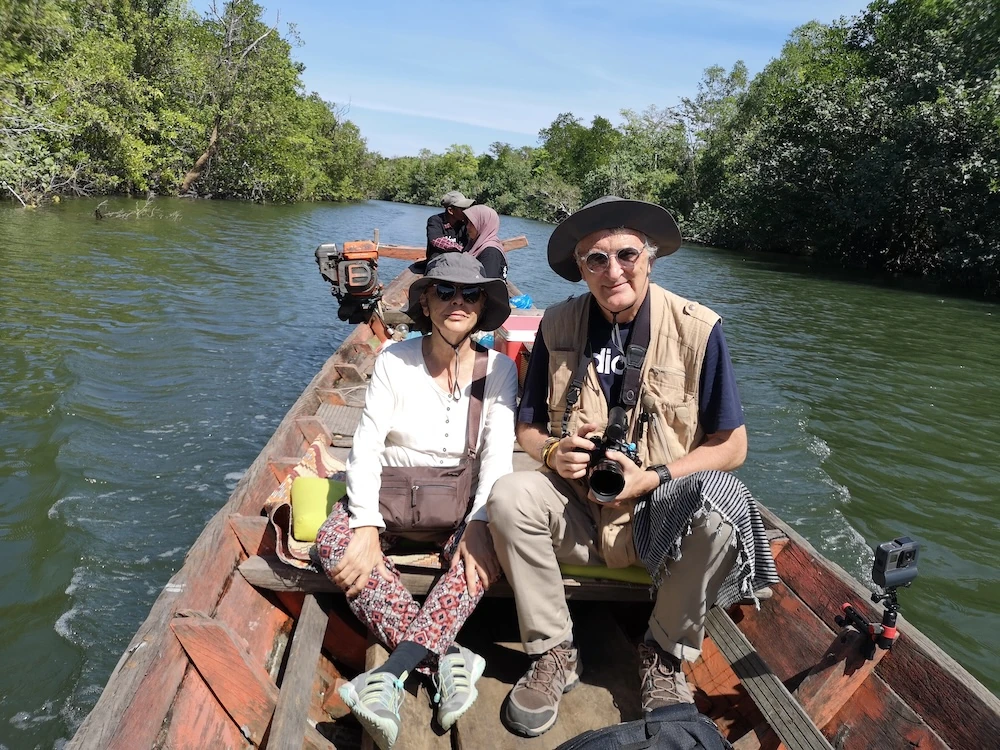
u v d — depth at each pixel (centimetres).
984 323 1479
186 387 675
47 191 1958
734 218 3002
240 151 3119
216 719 198
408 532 241
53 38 1291
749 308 1475
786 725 190
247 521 256
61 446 523
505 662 228
